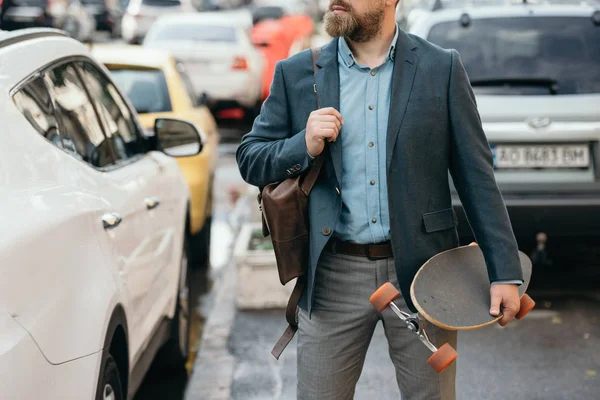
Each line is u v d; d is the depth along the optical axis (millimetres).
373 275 3332
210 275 8664
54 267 3043
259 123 3422
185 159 8438
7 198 3031
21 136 3441
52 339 2900
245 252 7445
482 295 3189
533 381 5758
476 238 3270
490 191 3234
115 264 3752
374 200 3289
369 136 3285
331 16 3256
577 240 7172
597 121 7043
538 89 7230
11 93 3541
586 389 5621
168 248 5457
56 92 4109
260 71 19703
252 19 34500
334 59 3330
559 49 7430
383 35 3289
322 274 3387
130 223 4375
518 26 7555
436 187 3295
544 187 7043
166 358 5883
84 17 25500
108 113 5031
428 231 3271
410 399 3443
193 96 10211
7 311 2701
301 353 3463
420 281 3145
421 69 3264
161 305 5172
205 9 41625
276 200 3289
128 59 8969
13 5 22406
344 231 3326
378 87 3291
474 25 7609
